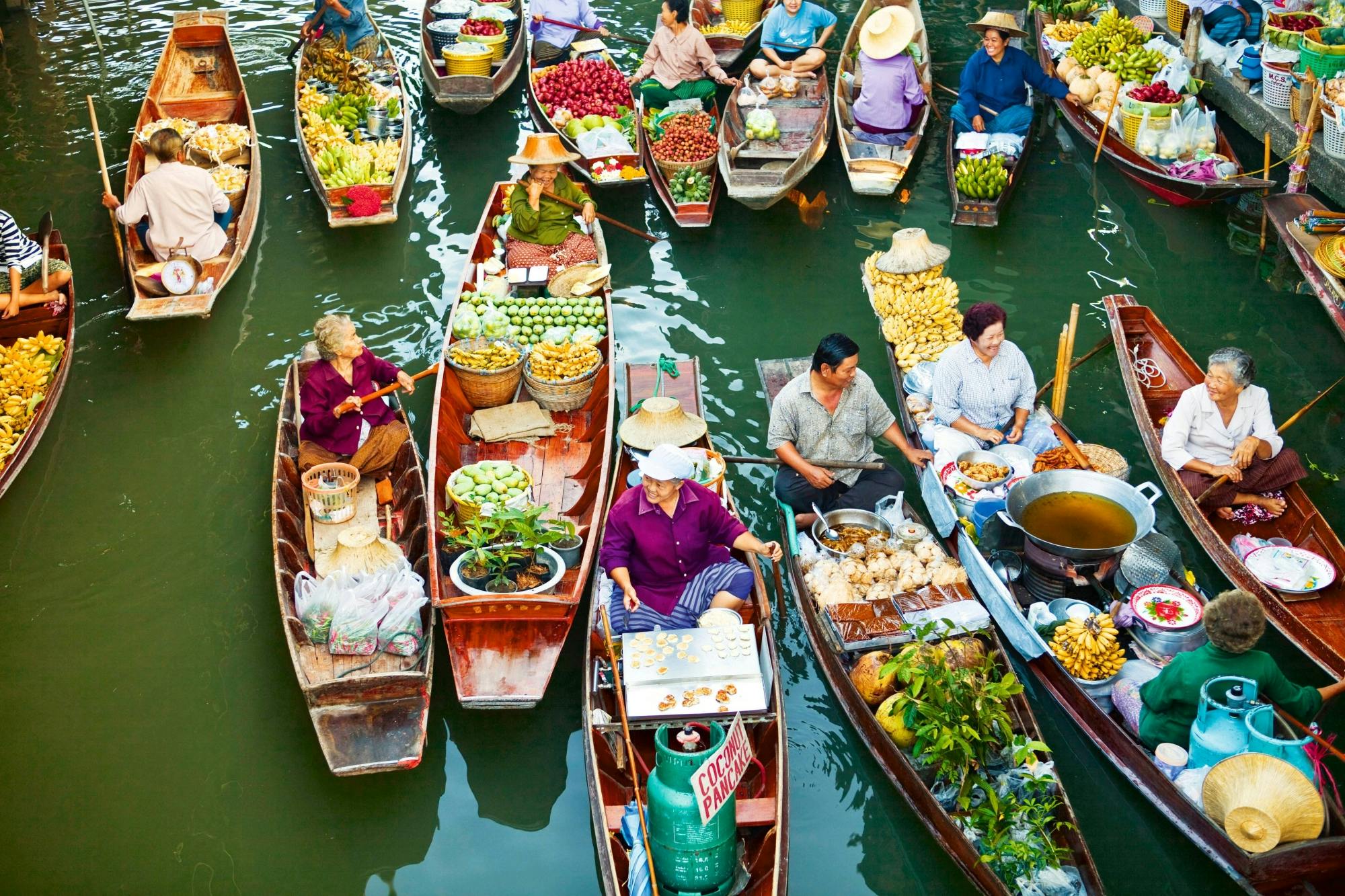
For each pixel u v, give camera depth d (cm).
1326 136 1012
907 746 558
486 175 1177
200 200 960
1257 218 1066
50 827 566
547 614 614
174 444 831
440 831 562
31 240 932
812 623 632
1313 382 856
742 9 1408
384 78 1281
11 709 631
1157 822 541
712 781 461
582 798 577
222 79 1309
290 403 791
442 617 640
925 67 1255
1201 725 524
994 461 702
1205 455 692
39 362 861
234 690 642
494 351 802
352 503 708
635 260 1029
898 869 536
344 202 1059
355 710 580
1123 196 1105
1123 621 602
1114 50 1209
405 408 848
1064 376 760
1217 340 906
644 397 804
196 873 544
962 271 1001
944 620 585
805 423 688
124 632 682
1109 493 646
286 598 621
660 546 597
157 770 596
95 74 1399
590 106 1174
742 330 930
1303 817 484
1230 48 1227
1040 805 518
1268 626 643
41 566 732
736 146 1127
